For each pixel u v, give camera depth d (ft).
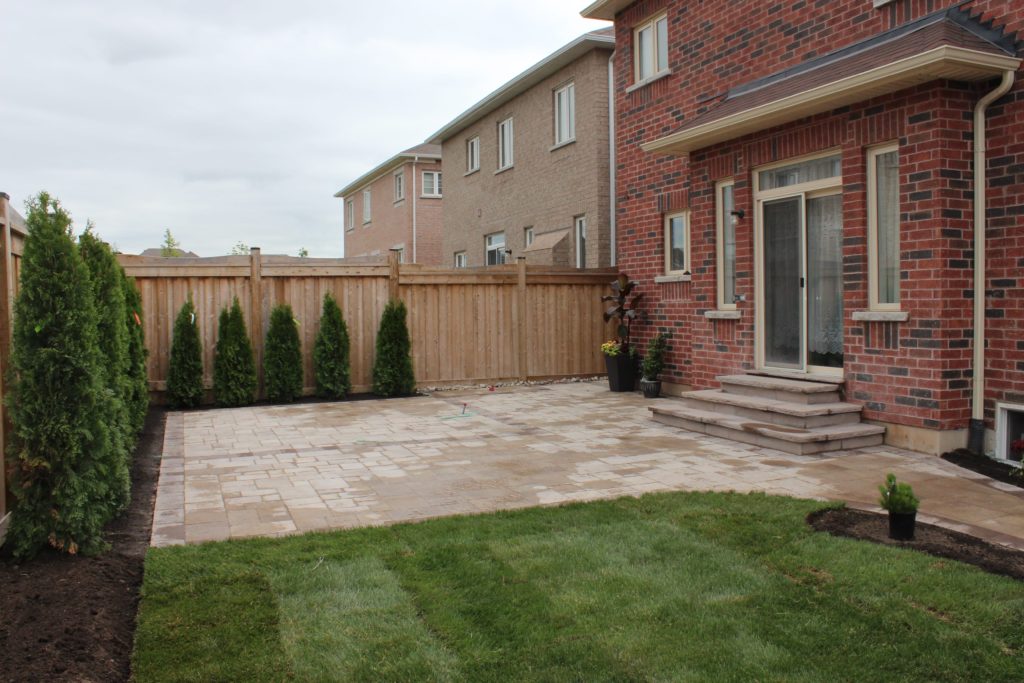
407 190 96.02
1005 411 22.75
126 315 27.86
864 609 12.22
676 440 27.40
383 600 12.80
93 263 20.59
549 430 30.01
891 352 24.84
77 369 14.61
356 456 25.26
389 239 103.14
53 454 14.16
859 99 24.85
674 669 10.43
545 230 60.54
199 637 11.37
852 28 27.94
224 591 13.10
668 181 38.93
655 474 22.02
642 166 41.01
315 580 13.64
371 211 111.45
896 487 15.43
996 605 12.09
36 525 14.08
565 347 47.62
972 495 19.06
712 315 33.01
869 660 10.57
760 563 14.40
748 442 26.45
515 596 12.89
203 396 39.40
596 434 28.91
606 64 53.57
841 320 27.58
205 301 40.14
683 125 36.96
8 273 15.14
